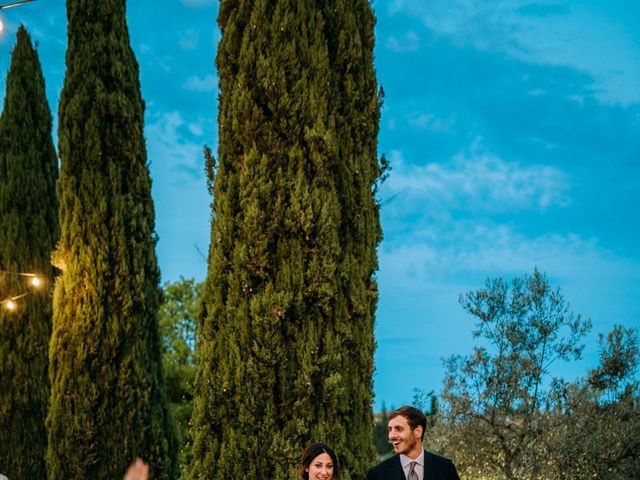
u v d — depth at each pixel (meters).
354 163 7.89
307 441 7.23
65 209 11.85
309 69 7.75
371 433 7.69
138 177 12.30
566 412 11.56
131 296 11.81
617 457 11.30
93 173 11.90
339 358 7.40
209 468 7.32
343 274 7.59
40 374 13.65
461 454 11.51
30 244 13.93
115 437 11.41
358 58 8.08
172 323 25.45
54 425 11.35
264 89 7.68
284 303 7.31
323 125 7.62
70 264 11.66
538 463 11.30
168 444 12.28
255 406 7.25
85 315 11.46
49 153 14.53
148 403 11.73
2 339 13.51
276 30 7.77
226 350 7.47
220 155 7.89
